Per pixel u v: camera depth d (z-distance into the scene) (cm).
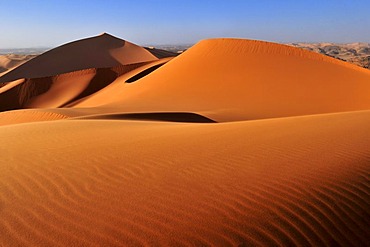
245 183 429
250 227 332
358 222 354
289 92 3269
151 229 329
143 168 510
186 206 373
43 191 434
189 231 325
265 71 3766
